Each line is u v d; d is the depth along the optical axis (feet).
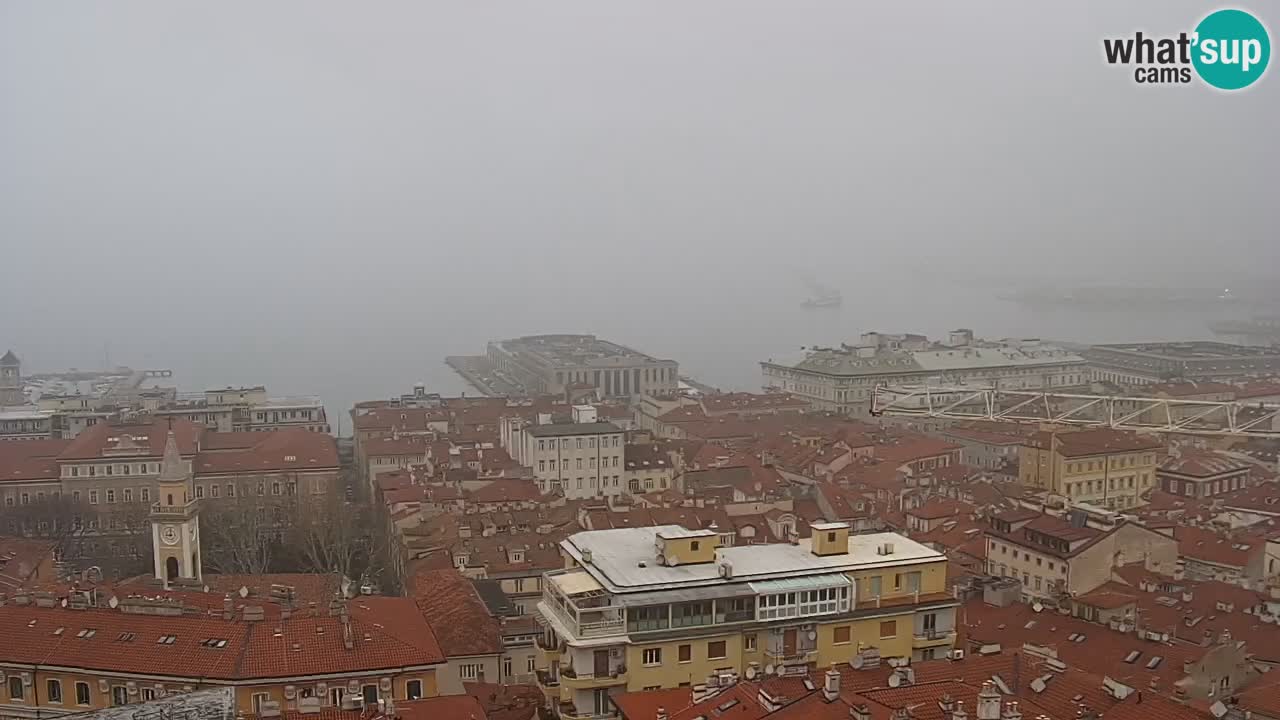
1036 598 526.57
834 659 428.15
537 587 650.84
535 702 424.87
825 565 440.45
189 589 465.06
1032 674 352.90
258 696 376.48
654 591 413.80
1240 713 328.29
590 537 479.41
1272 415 605.73
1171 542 588.50
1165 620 493.36
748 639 418.92
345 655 392.27
